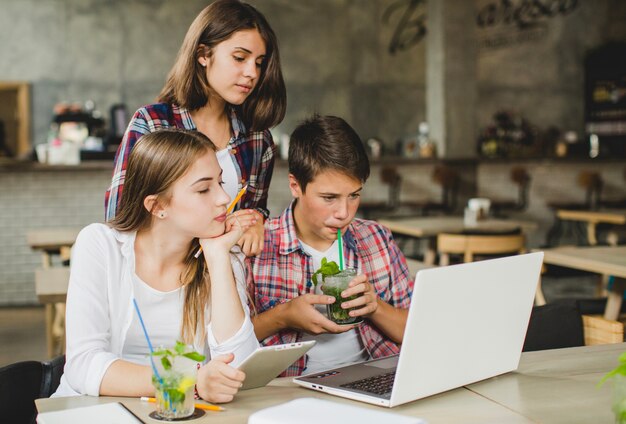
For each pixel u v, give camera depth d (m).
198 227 1.67
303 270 2.10
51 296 3.24
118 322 1.75
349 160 1.85
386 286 2.20
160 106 2.26
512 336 1.69
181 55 2.21
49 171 7.12
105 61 10.87
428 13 9.60
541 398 1.55
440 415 1.44
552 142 12.58
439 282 1.45
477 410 1.47
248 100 2.34
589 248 4.26
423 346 1.46
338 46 11.93
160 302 1.77
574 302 2.36
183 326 1.77
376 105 12.12
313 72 11.86
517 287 1.66
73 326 1.69
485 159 9.29
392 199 9.02
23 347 5.61
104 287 1.74
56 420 1.35
